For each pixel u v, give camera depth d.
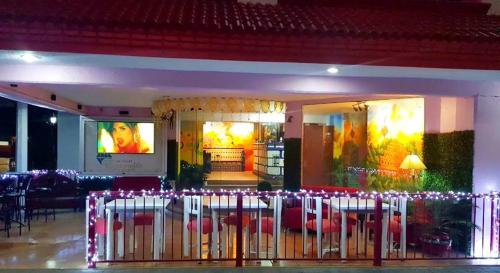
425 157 8.42
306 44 5.30
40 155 14.48
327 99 10.54
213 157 15.03
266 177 12.56
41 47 4.92
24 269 5.89
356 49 5.40
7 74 6.25
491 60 5.59
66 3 5.90
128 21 4.99
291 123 11.18
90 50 5.00
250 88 6.76
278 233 6.76
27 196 9.62
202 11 6.29
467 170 7.26
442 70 5.73
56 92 9.48
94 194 6.02
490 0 8.63
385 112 10.60
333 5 8.20
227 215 7.73
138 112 12.82
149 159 12.78
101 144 12.68
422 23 6.73
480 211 7.21
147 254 7.03
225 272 5.86
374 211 6.63
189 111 11.49
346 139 12.60
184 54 5.14
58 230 8.80
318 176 12.98
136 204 7.01
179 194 6.22
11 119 13.30
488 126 7.20
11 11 4.93
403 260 6.48
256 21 5.73
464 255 7.13
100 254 6.78
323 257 6.96
